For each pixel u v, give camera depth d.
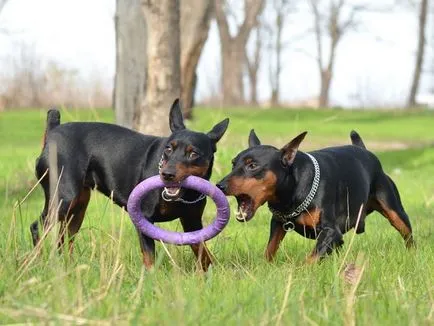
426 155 20.50
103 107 30.62
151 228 6.76
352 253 7.18
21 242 6.49
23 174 12.97
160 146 7.41
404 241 8.09
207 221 9.66
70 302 5.04
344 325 4.80
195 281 5.85
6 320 4.78
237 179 6.92
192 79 18.41
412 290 5.72
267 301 4.99
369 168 8.01
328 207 7.21
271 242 7.36
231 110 37.84
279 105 58.28
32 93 32.62
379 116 38.50
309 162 7.23
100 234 6.94
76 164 7.54
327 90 63.19
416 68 55.50
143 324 4.75
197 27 18.05
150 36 14.01
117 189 7.56
